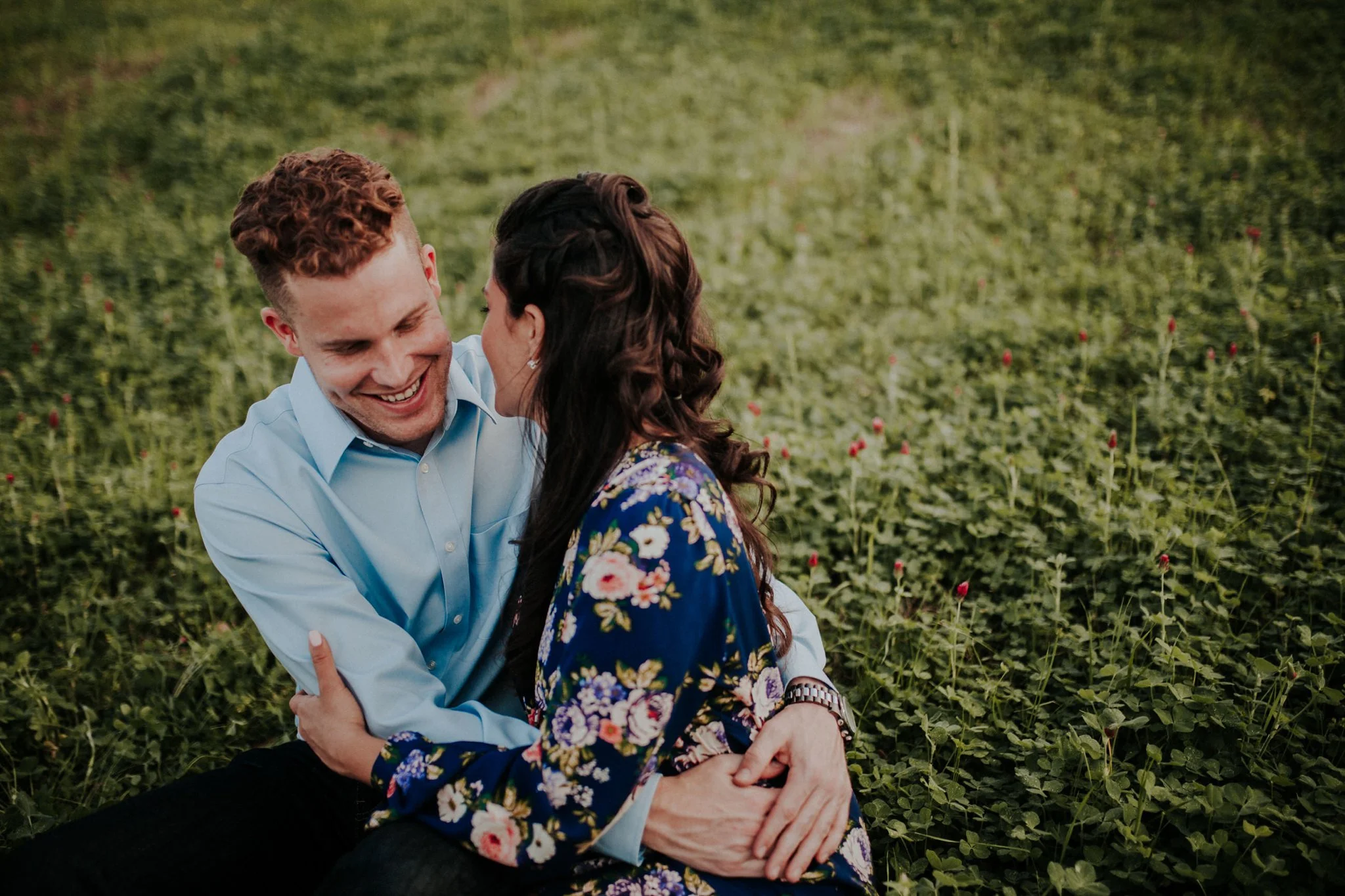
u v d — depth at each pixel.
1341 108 7.14
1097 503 3.51
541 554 1.79
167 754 2.94
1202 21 8.87
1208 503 3.34
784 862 1.68
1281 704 2.58
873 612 3.15
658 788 1.65
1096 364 4.51
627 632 1.54
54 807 2.69
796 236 6.36
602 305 1.64
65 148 9.41
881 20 10.29
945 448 4.08
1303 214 5.71
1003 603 3.21
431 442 2.11
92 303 5.93
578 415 1.70
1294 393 4.12
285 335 2.05
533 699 1.97
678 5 11.56
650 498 1.58
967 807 2.41
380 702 1.88
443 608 2.16
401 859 1.62
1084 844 2.30
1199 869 2.11
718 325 5.36
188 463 4.48
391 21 12.30
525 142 8.80
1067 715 2.71
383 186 1.85
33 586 3.73
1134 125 7.37
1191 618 2.88
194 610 3.57
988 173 6.98
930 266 5.84
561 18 11.89
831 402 4.56
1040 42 9.12
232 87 10.34
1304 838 2.24
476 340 2.42
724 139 8.41
